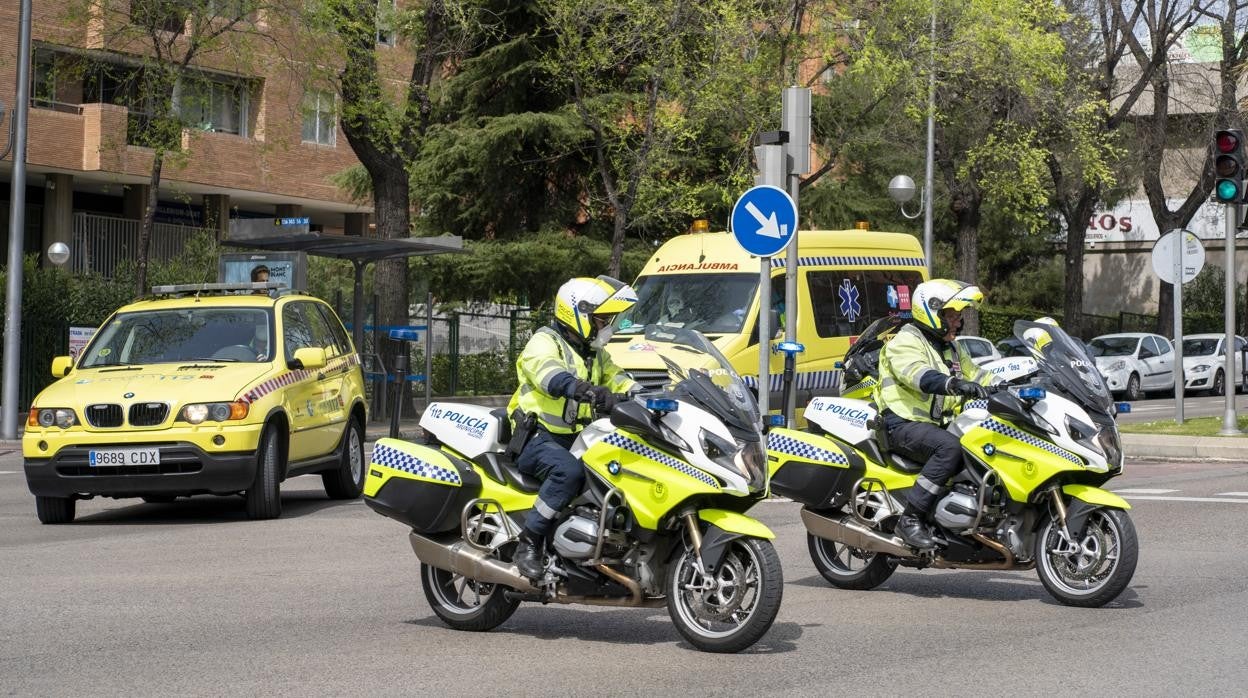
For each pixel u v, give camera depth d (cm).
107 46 2736
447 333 3253
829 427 975
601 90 3200
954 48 3102
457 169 3322
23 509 1467
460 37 2894
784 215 1408
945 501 917
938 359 938
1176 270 2227
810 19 2970
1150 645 775
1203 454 1952
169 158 2630
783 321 1783
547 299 3453
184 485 1299
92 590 952
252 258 2325
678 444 744
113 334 1449
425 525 811
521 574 779
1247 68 3600
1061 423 885
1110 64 4047
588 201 3481
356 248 2428
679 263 1839
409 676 702
